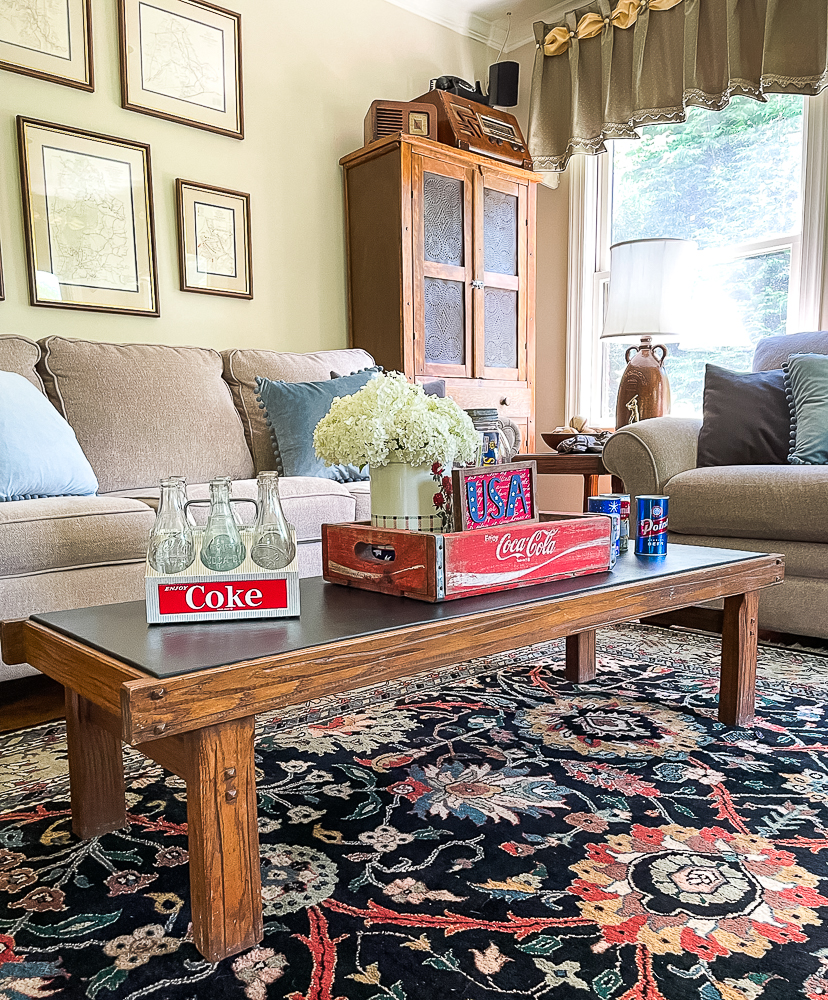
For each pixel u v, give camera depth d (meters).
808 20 2.88
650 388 3.16
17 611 1.60
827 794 1.24
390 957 0.83
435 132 3.38
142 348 2.59
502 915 0.91
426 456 1.23
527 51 4.23
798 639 2.29
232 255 3.21
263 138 3.31
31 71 2.62
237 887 0.84
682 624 1.65
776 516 2.10
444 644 1.00
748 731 1.53
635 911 0.92
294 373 2.86
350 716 1.62
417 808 1.20
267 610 1.03
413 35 3.88
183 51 3.01
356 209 3.49
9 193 2.62
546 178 4.06
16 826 1.16
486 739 1.49
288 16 3.37
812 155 3.17
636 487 2.47
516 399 3.75
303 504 2.13
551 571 1.27
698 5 3.20
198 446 2.50
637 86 3.41
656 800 1.22
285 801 1.23
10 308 2.63
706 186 3.61
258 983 0.79
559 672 1.94
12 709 1.75
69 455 1.96
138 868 1.04
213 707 0.80
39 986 0.79
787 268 3.34
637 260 3.15
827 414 2.30
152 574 1.02
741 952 0.84
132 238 2.90
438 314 3.40
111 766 1.14
